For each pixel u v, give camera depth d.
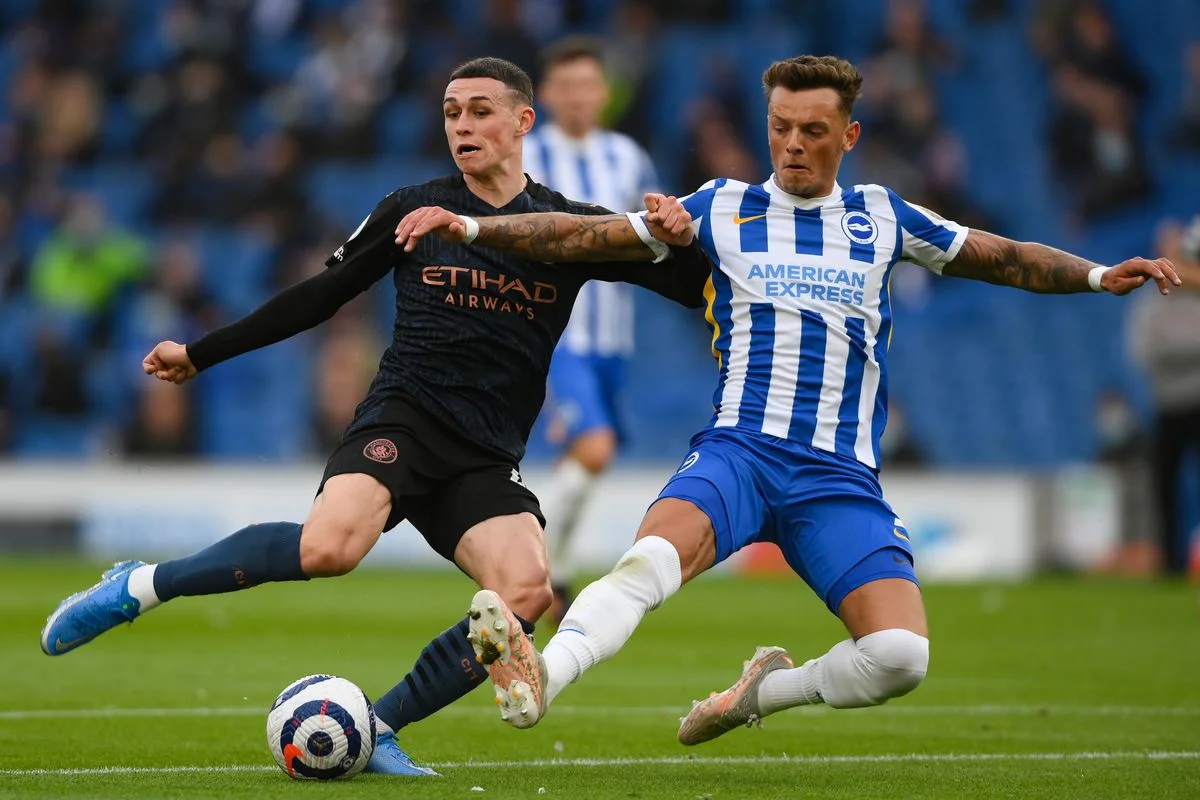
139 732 22.52
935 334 76.75
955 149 79.06
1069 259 19.22
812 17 87.50
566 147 38.03
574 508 37.41
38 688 27.83
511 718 16.42
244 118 84.00
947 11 89.50
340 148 80.31
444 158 79.62
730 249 19.42
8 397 72.38
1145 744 22.25
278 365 73.00
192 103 81.69
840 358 19.08
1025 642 37.72
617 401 38.84
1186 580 57.41
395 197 19.62
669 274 19.58
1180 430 55.41
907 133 77.00
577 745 21.89
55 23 89.06
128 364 71.75
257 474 64.06
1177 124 83.31
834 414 19.03
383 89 82.19
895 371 75.44
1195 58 82.50
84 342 74.81
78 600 18.80
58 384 69.94
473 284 19.22
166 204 78.19
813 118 18.97
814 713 25.75
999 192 82.12
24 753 20.27
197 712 24.83
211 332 19.33
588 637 17.38
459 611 44.44
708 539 18.20
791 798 16.91
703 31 85.69
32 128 83.56
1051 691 28.81
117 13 89.38
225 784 17.17
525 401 19.62
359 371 67.44
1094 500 63.31
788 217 19.41
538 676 16.41
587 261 19.11
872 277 19.30
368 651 34.41
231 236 77.38
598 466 37.31
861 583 18.28
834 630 40.50
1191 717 25.38
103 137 84.00
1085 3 84.19
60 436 71.38
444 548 19.11
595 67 37.78
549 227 18.67
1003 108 85.00
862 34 87.31
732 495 18.47
